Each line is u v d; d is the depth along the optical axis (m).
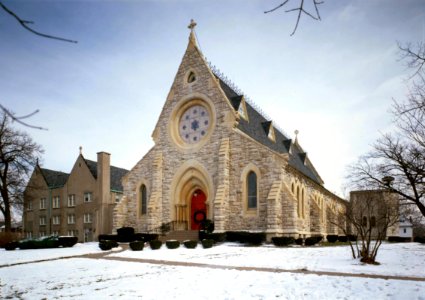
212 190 33.00
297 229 31.48
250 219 30.75
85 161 51.09
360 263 16.98
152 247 26.69
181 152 35.69
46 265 18.55
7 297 11.17
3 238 35.50
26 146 43.03
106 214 47.03
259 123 41.47
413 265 16.62
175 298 10.23
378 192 25.84
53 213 53.22
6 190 40.94
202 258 19.83
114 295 10.86
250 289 11.19
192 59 37.16
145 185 37.56
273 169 30.56
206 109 35.50
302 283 11.95
